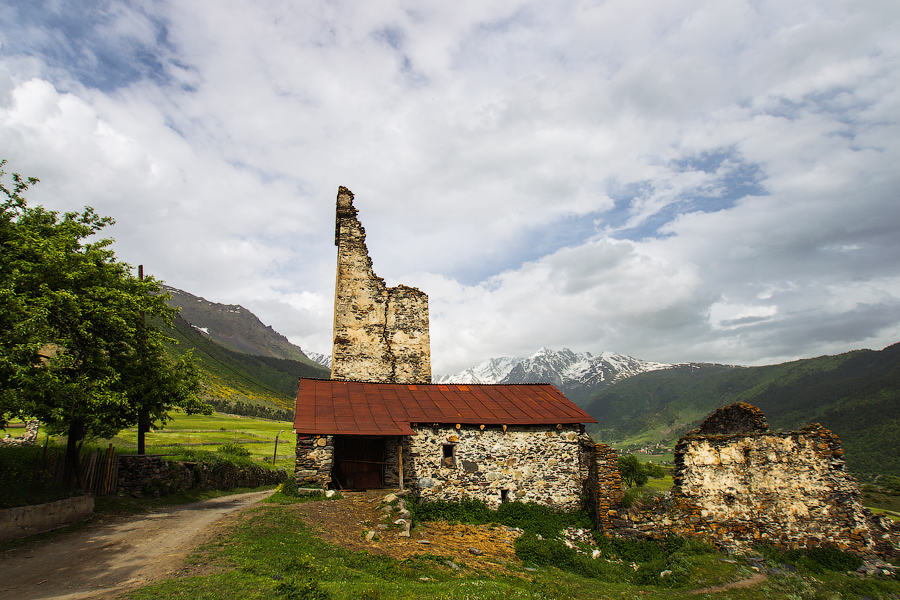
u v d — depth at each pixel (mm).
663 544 20766
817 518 21453
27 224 17906
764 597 16750
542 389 27984
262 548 13664
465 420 23000
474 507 21859
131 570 11883
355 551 14484
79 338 17109
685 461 22031
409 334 32375
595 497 22359
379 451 22906
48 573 11633
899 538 21641
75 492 18375
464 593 12008
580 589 15414
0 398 13703
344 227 33250
